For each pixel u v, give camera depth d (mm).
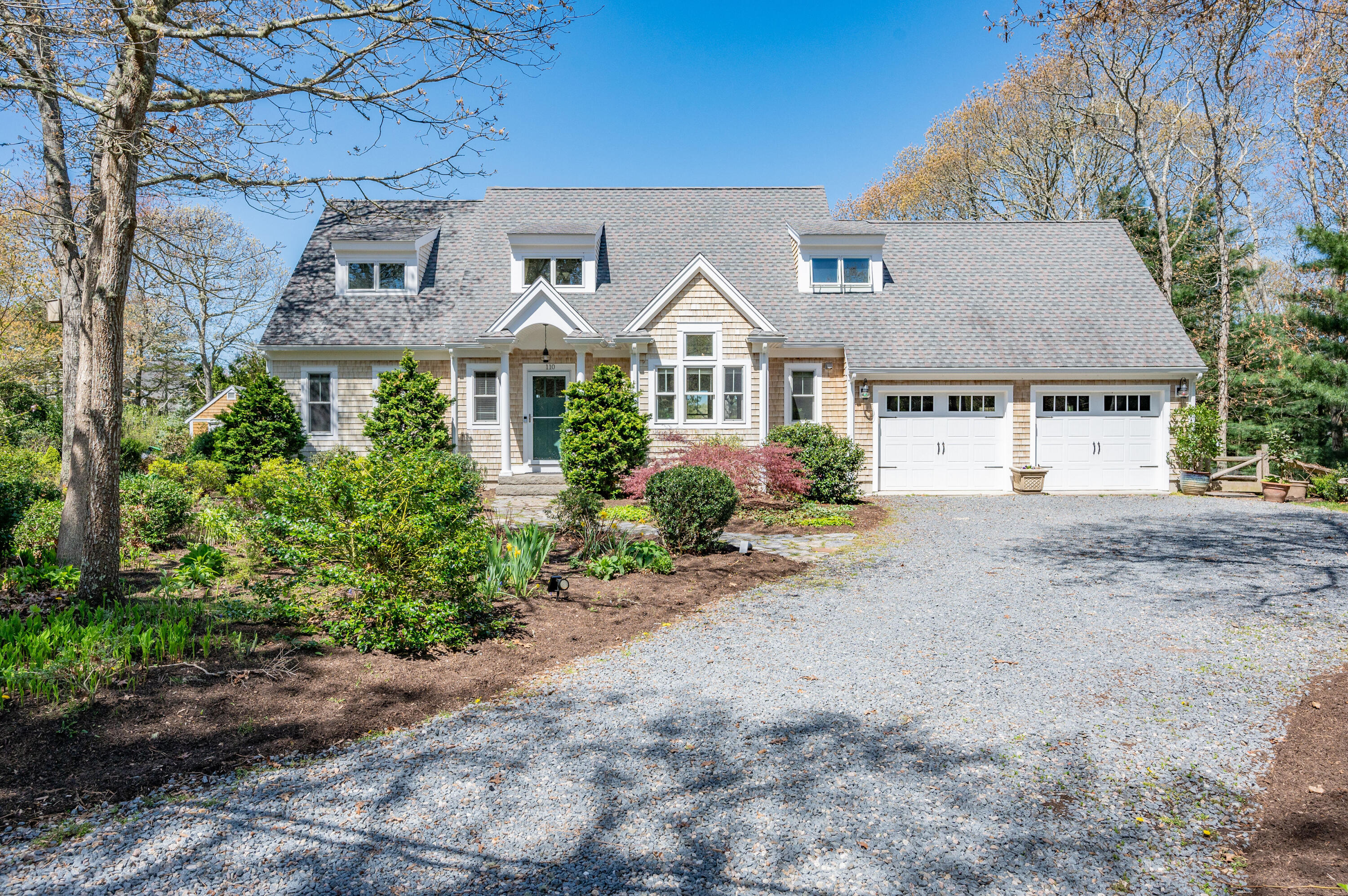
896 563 9680
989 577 8773
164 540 9211
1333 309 18703
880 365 16766
